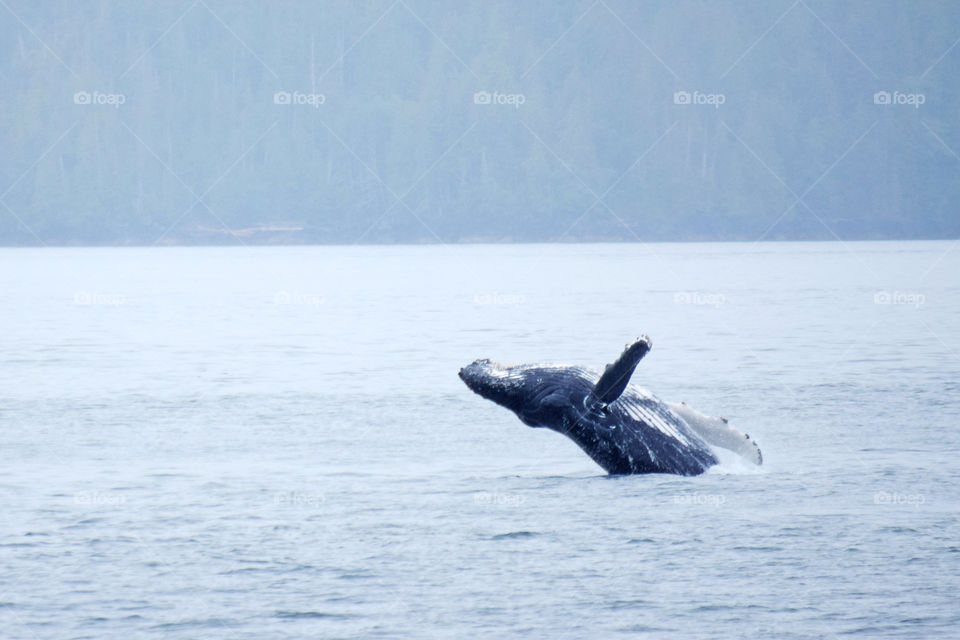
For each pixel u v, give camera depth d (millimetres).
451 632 41594
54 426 87812
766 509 58594
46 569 48938
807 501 60344
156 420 90500
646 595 45156
